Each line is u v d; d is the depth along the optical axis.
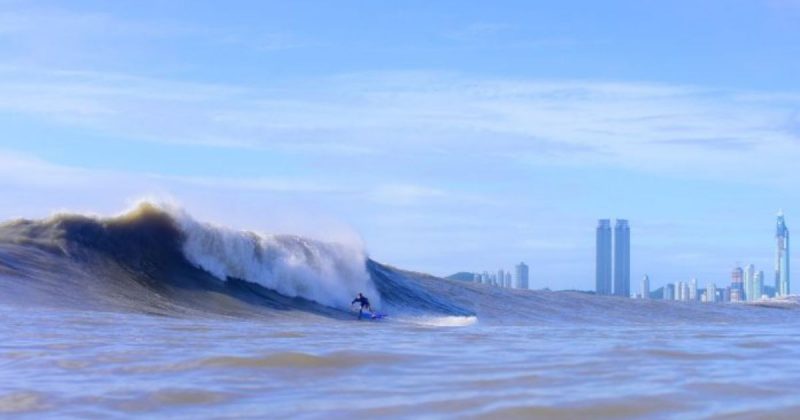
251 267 27.34
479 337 12.84
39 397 6.75
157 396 6.79
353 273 30.03
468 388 7.11
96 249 24.28
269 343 10.89
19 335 11.54
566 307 36.53
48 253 23.22
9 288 19.61
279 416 6.07
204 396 6.79
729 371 8.14
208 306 23.44
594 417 5.98
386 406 6.34
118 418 6.09
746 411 6.11
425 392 6.93
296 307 26.45
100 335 11.85
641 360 9.12
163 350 9.63
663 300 43.59
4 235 23.59
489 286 39.31
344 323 22.02
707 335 13.66
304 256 28.73
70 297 20.23
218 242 26.64
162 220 25.72
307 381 7.49
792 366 8.59
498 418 5.97
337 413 6.13
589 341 11.89
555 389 7.04
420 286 34.81
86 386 7.21
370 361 8.76
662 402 6.44
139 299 22.25
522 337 12.91
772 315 39.19
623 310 37.75
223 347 10.09
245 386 7.23
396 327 17.30
